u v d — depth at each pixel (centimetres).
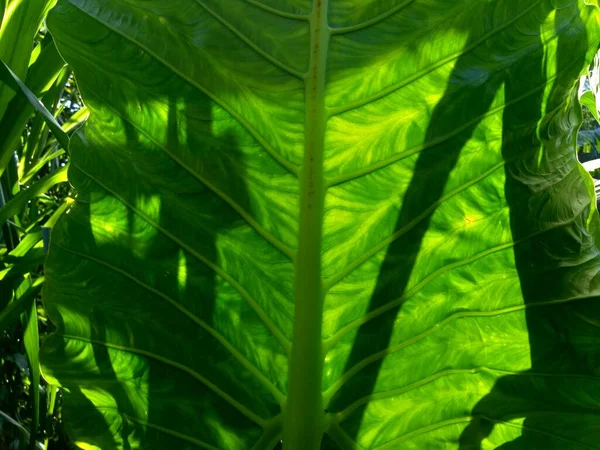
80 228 56
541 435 54
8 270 77
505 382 54
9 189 93
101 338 56
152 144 56
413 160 54
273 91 54
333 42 54
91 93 55
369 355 55
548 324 53
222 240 56
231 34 55
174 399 56
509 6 53
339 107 54
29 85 81
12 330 96
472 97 53
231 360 56
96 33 56
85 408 57
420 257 55
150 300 57
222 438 56
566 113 53
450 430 55
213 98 55
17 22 74
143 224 56
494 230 54
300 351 55
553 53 53
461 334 55
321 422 55
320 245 55
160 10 56
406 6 54
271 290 56
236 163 55
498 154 54
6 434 92
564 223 53
